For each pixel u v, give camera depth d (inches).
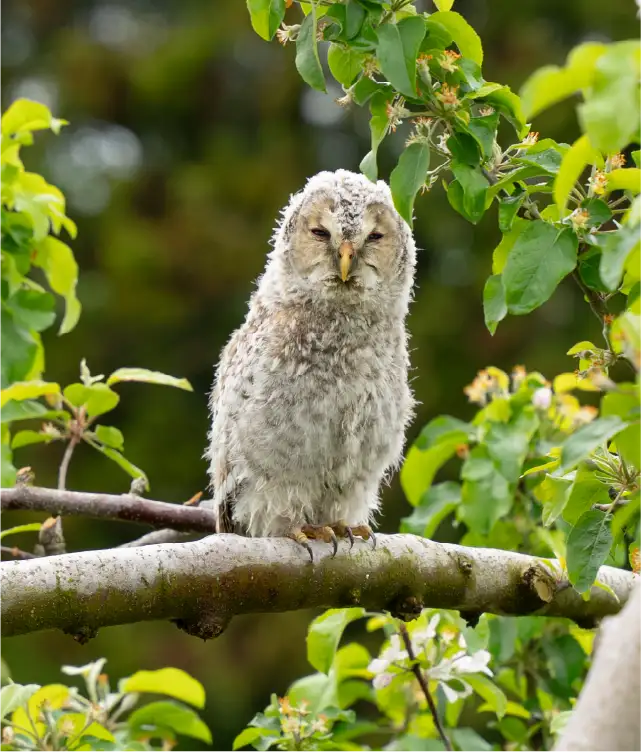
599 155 272.8
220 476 402.9
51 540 390.9
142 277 938.1
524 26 966.4
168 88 1019.9
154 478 892.0
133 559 295.7
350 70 289.0
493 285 281.0
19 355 394.6
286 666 840.9
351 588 327.6
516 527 391.2
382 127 284.8
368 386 393.1
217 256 943.7
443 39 285.6
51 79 1045.2
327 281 392.8
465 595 339.0
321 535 336.5
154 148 1038.4
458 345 898.7
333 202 404.8
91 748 328.8
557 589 343.9
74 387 380.5
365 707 687.1
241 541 314.7
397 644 348.5
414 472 398.6
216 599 306.3
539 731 396.2
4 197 401.4
